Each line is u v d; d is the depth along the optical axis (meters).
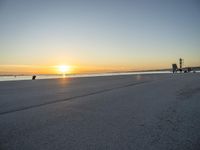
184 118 6.00
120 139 4.55
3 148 4.23
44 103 8.67
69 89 13.45
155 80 18.84
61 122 5.88
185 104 7.80
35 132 5.09
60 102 8.84
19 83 19.20
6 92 12.43
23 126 5.56
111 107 7.65
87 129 5.24
